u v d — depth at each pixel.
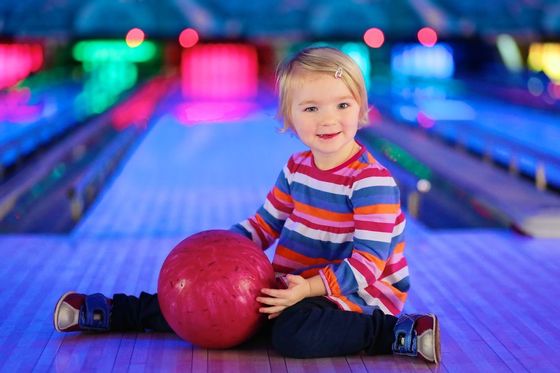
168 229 4.77
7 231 5.35
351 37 12.70
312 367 2.40
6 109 11.52
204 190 6.18
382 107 12.64
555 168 7.42
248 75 15.13
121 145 8.06
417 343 2.43
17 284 3.36
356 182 2.50
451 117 11.55
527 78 14.18
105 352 2.53
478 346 2.62
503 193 5.71
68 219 5.70
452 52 15.23
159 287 2.43
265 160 7.79
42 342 2.62
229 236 2.46
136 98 12.85
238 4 12.45
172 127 10.16
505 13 12.60
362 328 2.46
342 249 2.57
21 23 12.15
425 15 12.59
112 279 3.47
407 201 5.70
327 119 2.46
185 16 12.36
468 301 3.15
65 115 11.04
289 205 2.73
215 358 2.46
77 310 2.65
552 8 12.53
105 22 12.27
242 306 2.35
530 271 3.61
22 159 7.76
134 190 6.16
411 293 3.27
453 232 4.46
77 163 8.05
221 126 10.27
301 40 13.31
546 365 2.46
